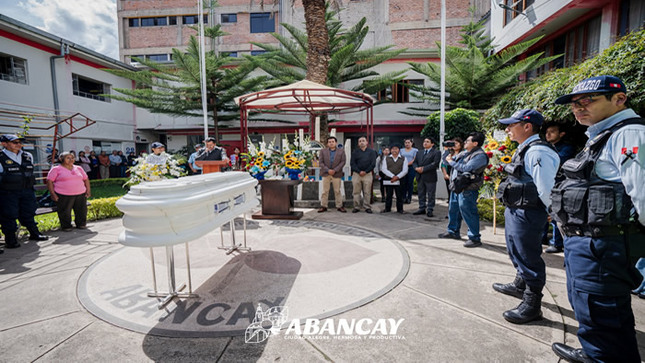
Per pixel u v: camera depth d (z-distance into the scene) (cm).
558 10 966
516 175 236
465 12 2175
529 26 1130
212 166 527
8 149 447
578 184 167
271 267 343
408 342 209
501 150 405
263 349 204
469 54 1257
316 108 1024
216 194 269
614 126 154
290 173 617
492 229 513
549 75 572
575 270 169
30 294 288
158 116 1823
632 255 154
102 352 203
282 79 1457
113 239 482
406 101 1689
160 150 568
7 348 210
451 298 270
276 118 1755
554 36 1149
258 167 610
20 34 1227
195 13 2467
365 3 2262
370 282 302
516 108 606
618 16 866
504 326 228
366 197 659
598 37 956
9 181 433
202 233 247
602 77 159
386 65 1647
